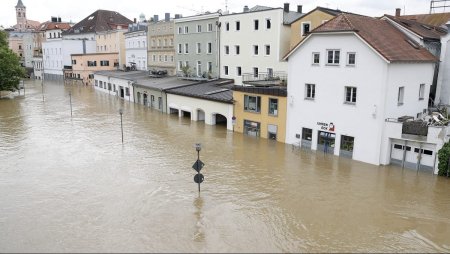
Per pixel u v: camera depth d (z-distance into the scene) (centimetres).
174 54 5969
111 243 1636
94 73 7712
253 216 1883
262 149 3041
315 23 3688
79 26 9962
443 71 2986
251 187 2250
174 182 2330
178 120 4291
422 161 2475
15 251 1575
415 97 2795
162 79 5691
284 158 2798
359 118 2644
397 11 4172
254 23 4294
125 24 9812
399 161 2573
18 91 6919
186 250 1579
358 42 2566
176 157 2844
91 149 3077
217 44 4891
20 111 4966
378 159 2588
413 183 2289
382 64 2464
